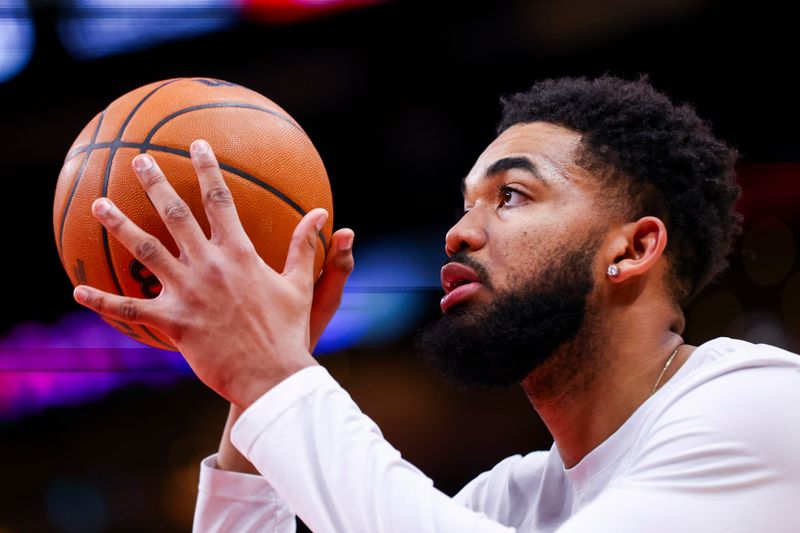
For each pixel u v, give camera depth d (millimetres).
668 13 9250
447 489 8211
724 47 9148
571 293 3109
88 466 8562
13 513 8398
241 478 3461
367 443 2625
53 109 9688
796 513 2508
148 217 2912
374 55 9672
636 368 3162
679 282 3346
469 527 2459
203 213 2939
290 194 3109
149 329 3113
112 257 2990
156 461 8555
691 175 3344
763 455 2535
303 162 3193
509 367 3168
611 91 3430
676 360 3180
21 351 9008
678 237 3303
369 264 9312
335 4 9562
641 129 3305
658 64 9258
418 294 9055
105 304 2713
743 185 9055
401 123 9648
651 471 2572
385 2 9578
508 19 9508
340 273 3371
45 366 8859
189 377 8758
